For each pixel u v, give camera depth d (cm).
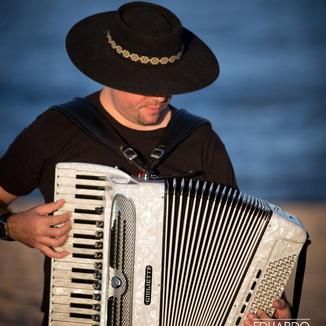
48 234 638
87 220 640
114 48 643
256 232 645
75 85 3775
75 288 643
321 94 3481
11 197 683
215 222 641
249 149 2589
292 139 2728
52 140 666
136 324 639
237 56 4466
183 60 654
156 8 652
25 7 5844
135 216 634
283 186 2195
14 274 1384
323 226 1714
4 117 3209
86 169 638
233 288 647
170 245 638
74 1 6141
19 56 4378
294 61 4319
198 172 671
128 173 665
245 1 6122
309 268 1389
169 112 695
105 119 674
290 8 5916
